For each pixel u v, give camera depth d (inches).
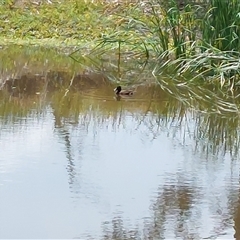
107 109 431.8
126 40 663.1
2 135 358.0
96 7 794.8
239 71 517.0
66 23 771.4
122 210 264.4
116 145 350.9
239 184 296.2
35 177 296.5
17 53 657.6
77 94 475.5
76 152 334.3
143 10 727.7
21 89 488.4
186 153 341.7
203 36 552.4
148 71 577.0
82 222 252.4
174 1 580.1
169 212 264.1
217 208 269.1
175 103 457.4
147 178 301.1
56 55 653.9
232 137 375.6
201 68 547.2
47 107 431.5
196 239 241.0
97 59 637.9
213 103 461.4
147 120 407.8
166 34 596.1
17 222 250.4
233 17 533.0
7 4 799.1
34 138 355.6
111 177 301.1
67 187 286.0
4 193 277.1
